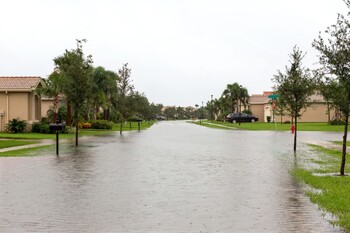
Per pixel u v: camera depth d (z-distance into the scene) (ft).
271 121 258.37
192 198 30.35
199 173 43.16
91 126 162.30
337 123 180.96
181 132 142.41
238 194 31.73
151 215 25.30
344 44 39.55
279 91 68.74
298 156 59.82
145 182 37.50
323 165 48.98
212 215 25.29
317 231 21.71
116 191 33.09
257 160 55.11
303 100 67.67
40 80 131.34
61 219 24.34
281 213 25.61
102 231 21.89
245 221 23.85
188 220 24.13
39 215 25.26
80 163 51.85
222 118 298.15
